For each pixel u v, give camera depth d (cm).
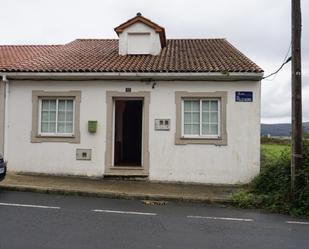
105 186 1152
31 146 1318
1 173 1010
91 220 758
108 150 1302
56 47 1778
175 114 1284
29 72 1289
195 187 1207
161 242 626
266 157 1494
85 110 1308
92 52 1584
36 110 1320
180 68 1273
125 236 652
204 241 640
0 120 1323
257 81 1269
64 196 1026
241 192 1072
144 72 1259
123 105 1545
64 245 588
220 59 1414
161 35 1548
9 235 628
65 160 1309
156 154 1285
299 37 985
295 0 985
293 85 988
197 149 1280
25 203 897
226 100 1273
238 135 1270
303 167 988
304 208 909
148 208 913
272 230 739
